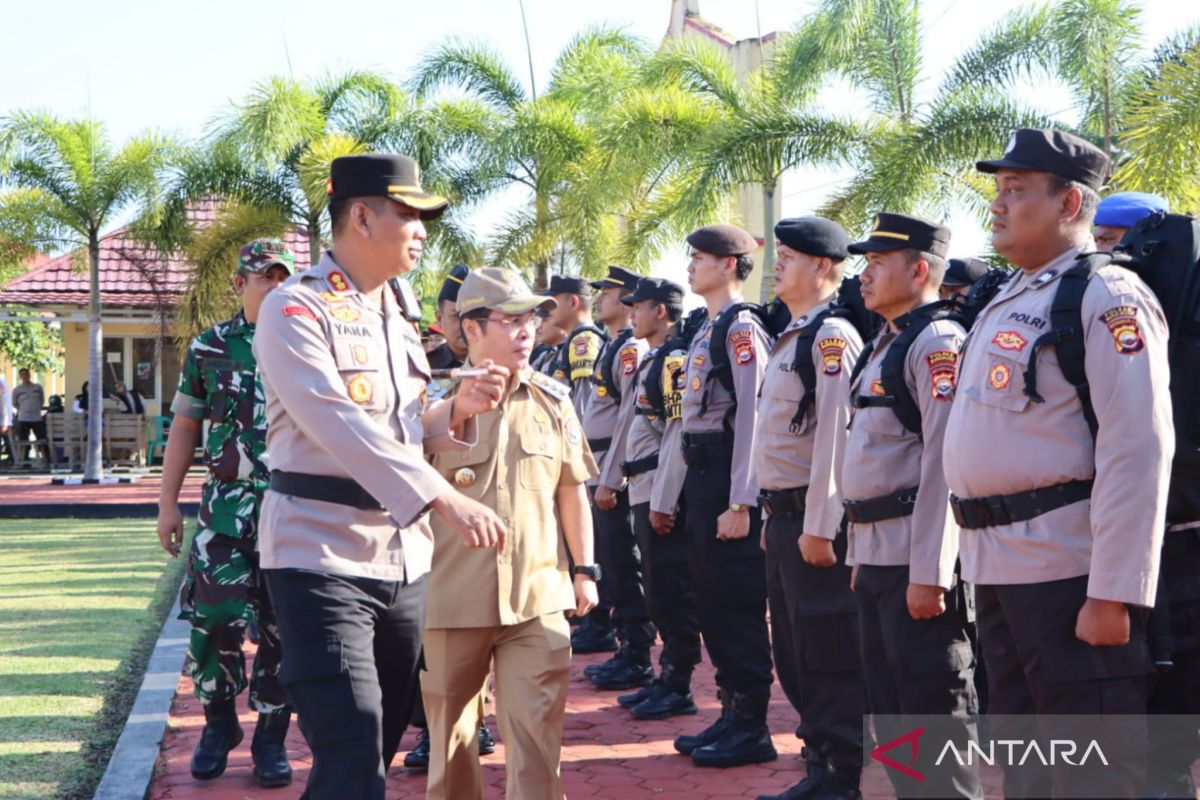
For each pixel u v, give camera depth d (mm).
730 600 5594
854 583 4312
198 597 5297
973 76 14742
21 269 24641
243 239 20469
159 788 5332
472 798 4344
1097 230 4871
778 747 5926
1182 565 4137
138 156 20562
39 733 5961
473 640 4215
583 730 6273
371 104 21078
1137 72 13023
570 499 4570
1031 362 3354
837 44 15320
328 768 3541
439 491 3477
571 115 20438
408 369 3836
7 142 20375
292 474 3682
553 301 4348
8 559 12250
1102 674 3236
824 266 5012
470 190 20656
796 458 4801
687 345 6344
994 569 3420
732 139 14977
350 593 3629
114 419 24828
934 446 3939
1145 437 3141
